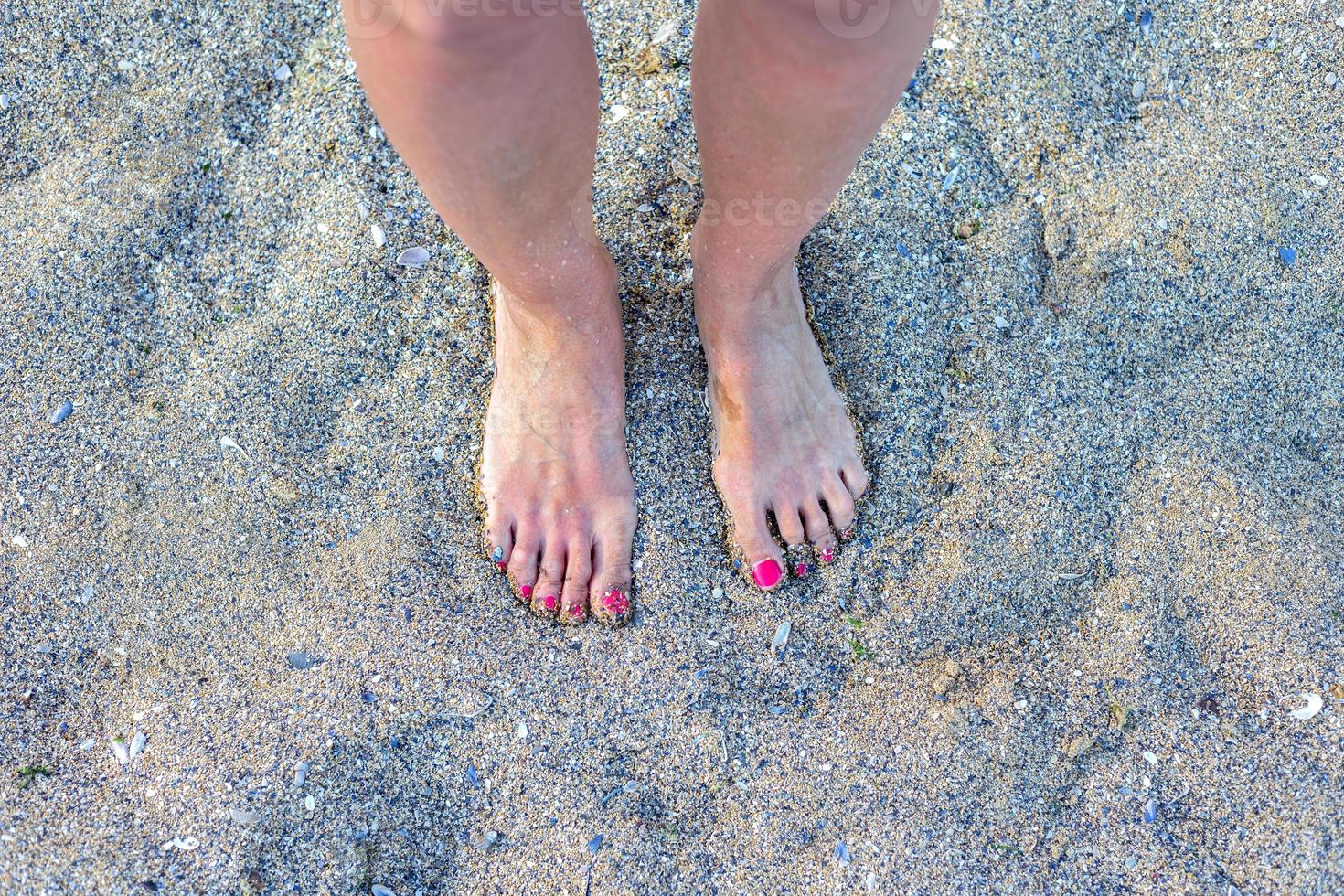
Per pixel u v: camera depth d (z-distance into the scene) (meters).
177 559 1.17
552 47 0.94
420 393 1.19
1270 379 1.21
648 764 1.15
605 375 1.16
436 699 1.15
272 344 1.20
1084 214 1.23
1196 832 1.13
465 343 1.20
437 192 0.98
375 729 1.15
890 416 1.19
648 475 1.18
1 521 1.18
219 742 1.14
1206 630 1.17
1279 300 1.22
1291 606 1.16
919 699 1.16
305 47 1.25
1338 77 1.27
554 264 1.05
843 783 1.15
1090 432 1.19
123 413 1.19
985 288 1.21
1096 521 1.18
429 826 1.14
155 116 1.24
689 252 1.21
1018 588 1.17
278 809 1.13
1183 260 1.23
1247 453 1.19
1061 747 1.15
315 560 1.17
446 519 1.18
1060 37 1.26
